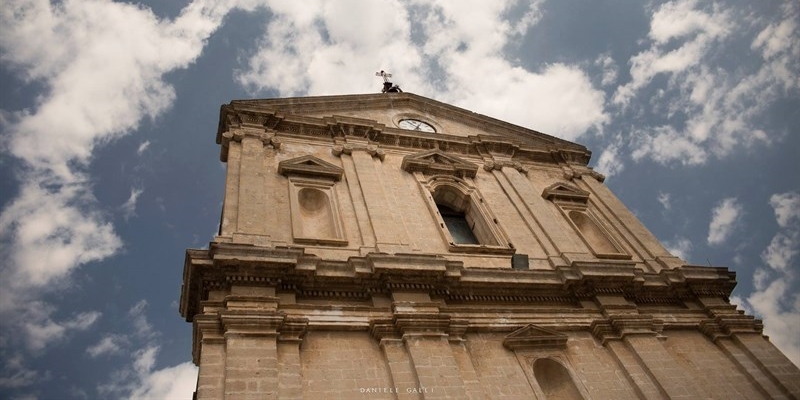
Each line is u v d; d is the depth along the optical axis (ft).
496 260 63.41
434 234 65.00
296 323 44.62
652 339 55.26
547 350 52.37
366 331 47.83
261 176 63.46
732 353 57.98
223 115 74.49
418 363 44.65
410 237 62.80
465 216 75.66
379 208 63.82
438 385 43.27
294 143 73.77
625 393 49.98
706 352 58.23
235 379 39.09
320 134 77.15
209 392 38.52
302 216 62.75
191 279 47.29
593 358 52.95
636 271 62.64
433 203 69.56
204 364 40.11
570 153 93.91
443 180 76.13
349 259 51.62
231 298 44.70
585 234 77.77
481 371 48.19
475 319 52.42
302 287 49.14
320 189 66.23
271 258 47.73
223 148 71.77
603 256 69.00
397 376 43.88
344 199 65.26
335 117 78.02
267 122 74.59
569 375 50.62
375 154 75.61
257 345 41.86
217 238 51.52
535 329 52.80
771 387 54.29
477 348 50.31
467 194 75.46
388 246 57.77
